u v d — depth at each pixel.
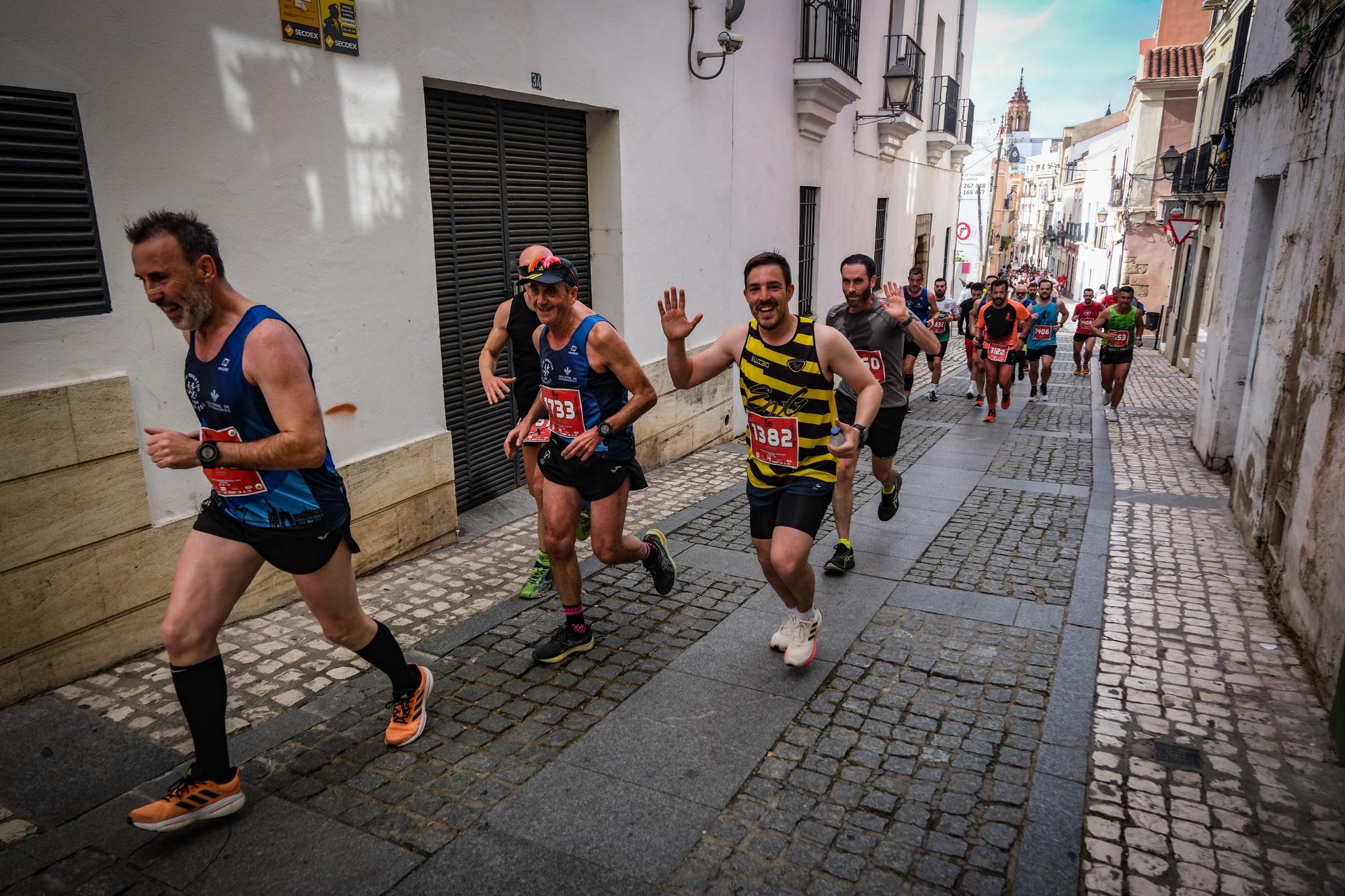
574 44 6.13
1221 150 13.71
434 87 5.30
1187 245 18.88
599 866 2.58
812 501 3.50
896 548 5.52
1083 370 16.00
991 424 10.41
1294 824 2.81
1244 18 14.07
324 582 2.79
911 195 16.36
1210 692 3.68
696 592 4.71
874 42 12.82
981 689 3.67
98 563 3.59
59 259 3.33
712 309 8.65
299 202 4.30
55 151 3.27
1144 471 7.93
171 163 3.68
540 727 3.34
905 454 8.60
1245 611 4.53
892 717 3.43
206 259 2.40
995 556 5.37
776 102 9.59
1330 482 3.92
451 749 3.18
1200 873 2.58
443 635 4.13
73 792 2.88
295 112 4.22
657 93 7.22
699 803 2.88
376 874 2.53
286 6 4.11
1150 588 4.85
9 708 3.37
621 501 3.80
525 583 4.88
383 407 4.96
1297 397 4.82
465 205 5.76
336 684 3.65
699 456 8.55
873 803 2.89
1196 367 16.19
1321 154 4.89
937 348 5.00
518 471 6.69
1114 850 2.68
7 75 3.10
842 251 12.43
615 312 7.14
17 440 3.26
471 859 2.60
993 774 3.06
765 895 2.46
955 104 18.03
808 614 3.75
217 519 2.63
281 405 2.49
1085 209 49.75
